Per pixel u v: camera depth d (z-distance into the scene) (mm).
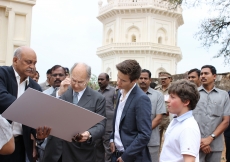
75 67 4117
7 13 14852
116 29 35312
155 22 34812
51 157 4020
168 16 35562
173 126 3070
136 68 3943
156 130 6012
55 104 3223
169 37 35844
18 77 3922
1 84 3738
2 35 15000
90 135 3938
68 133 3521
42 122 3396
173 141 2967
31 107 3260
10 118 3367
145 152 4047
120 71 3947
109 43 36750
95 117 3346
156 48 34125
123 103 4086
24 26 15094
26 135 3879
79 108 3244
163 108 6059
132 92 4016
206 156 5176
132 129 3924
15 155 3889
